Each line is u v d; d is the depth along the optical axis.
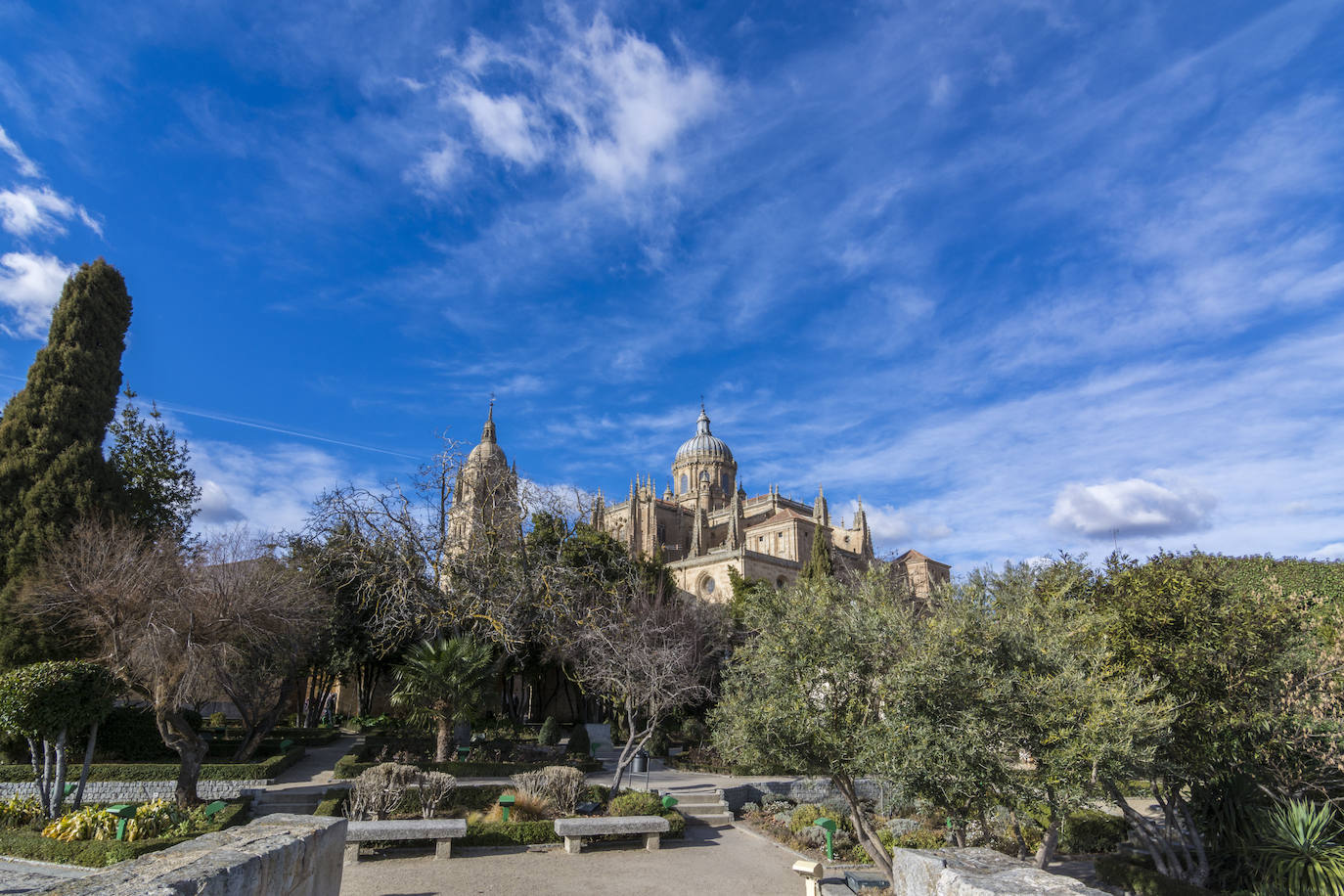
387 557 31.19
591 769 32.59
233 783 24.08
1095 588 17.92
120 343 33.84
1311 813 14.69
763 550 82.31
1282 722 14.96
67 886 6.36
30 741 18.41
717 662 45.00
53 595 24.97
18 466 29.16
